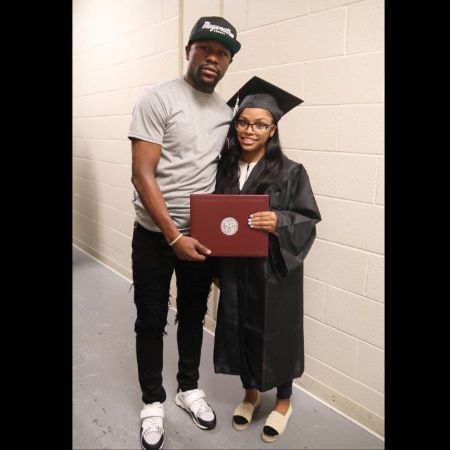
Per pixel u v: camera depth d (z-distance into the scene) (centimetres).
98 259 355
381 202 148
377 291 154
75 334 225
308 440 155
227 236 132
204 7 204
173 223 130
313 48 159
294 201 141
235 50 132
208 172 139
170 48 232
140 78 264
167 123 130
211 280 155
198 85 133
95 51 313
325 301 172
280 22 169
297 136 171
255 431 158
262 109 133
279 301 142
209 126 135
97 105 322
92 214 354
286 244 136
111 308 258
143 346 149
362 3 142
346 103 152
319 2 154
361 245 156
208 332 231
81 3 323
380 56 140
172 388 182
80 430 155
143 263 144
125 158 294
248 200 130
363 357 162
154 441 145
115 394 177
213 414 160
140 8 254
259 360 143
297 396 182
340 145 156
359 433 159
